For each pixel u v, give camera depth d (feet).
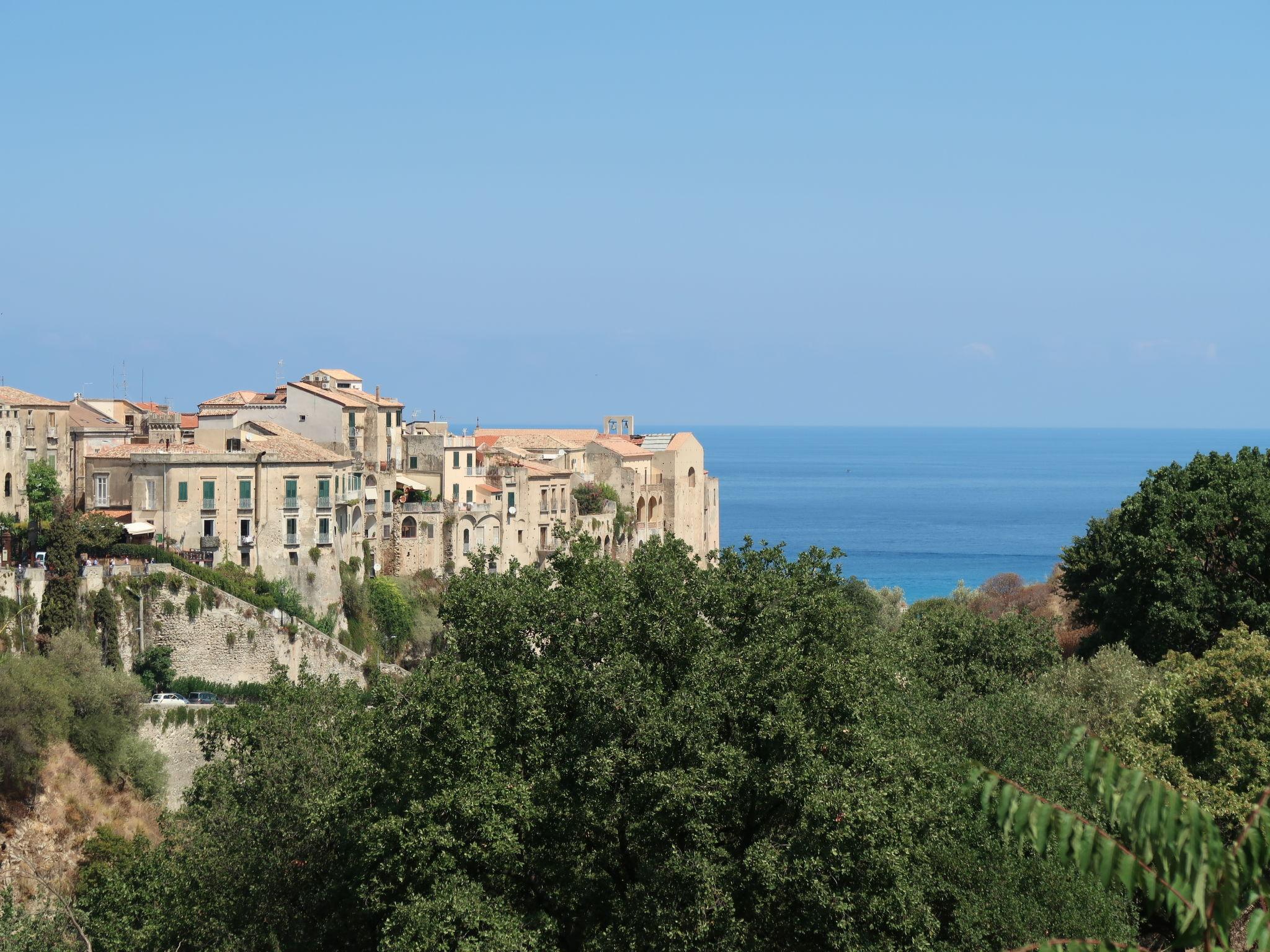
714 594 189.47
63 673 306.55
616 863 179.42
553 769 175.73
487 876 176.04
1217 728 229.45
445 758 179.52
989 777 62.23
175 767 325.01
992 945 163.73
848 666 177.88
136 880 211.20
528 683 183.42
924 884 167.63
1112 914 167.12
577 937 180.75
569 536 220.02
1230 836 208.95
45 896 267.18
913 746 176.86
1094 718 249.75
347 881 185.78
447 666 188.96
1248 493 337.93
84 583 346.54
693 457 651.66
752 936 168.14
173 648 358.84
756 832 177.58
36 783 287.89
